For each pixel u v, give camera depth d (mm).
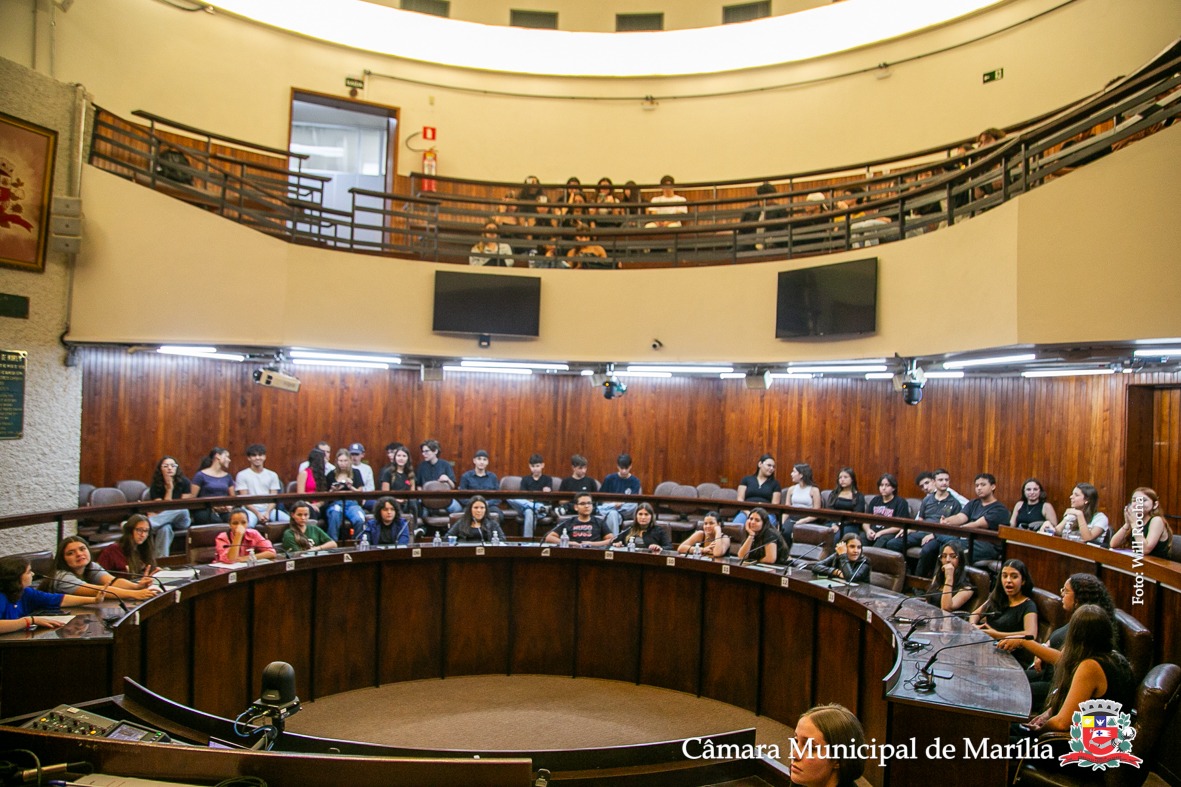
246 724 2785
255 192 11344
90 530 8047
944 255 6902
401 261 8992
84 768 2213
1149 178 4988
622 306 9133
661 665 7273
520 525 9797
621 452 11961
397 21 12383
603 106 12906
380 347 8867
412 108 12648
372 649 7223
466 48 12719
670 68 12703
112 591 5301
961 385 9836
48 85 6934
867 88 11594
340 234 12719
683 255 10352
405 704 6770
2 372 6699
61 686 4582
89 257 7223
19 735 2268
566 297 9227
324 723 6316
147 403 9773
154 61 10750
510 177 12867
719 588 7023
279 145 11812
